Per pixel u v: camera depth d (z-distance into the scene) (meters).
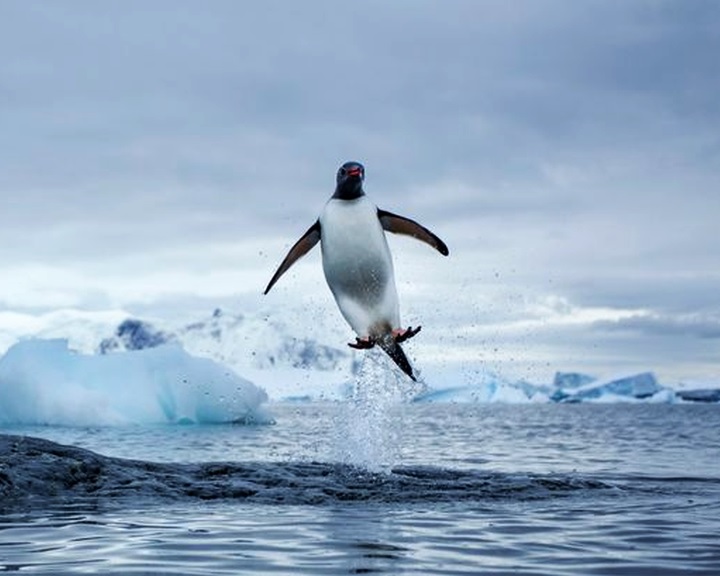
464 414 90.56
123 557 7.19
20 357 42.66
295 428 39.78
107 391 43.16
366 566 6.85
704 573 6.67
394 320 11.55
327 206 11.50
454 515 9.84
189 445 27.23
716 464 20.78
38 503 10.44
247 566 6.82
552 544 7.95
